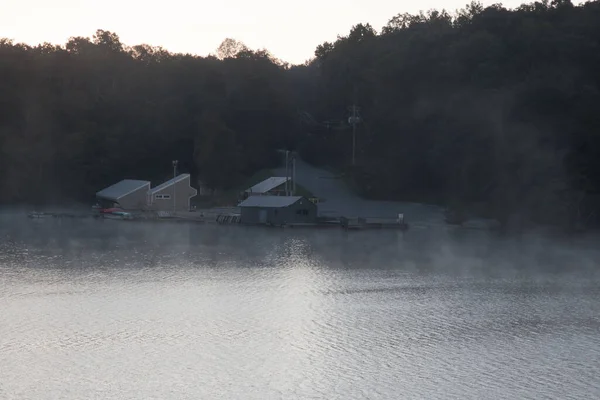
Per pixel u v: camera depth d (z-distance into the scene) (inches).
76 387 1763.0
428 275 3255.4
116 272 3270.2
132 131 7691.9
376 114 7509.8
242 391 1750.7
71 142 7244.1
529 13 7214.6
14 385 1769.2
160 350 2047.2
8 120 7391.7
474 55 6692.9
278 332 2241.6
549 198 5280.5
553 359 1983.3
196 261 3627.0
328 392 1748.3
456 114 6274.6
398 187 6875.0
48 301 2637.8
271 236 4776.1
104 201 6806.1
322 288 2933.1
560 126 5467.5
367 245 4320.9
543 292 2869.1
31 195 7170.3
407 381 1815.9
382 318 2426.2
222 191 7268.7
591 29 6550.2
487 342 2143.2
